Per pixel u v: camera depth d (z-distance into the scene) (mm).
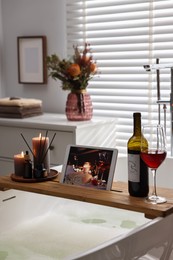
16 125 2768
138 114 1358
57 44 3203
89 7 3006
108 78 3000
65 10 3141
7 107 2871
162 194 1406
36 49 3271
